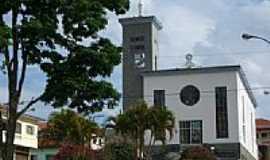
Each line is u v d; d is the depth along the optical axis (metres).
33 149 73.31
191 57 96.44
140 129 61.44
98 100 19.98
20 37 18.97
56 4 18.95
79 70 19.64
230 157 88.75
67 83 19.39
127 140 63.06
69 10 19.05
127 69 103.69
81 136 60.31
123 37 105.56
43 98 19.88
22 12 19.11
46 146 74.88
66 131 60.31
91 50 19.34
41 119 74.62
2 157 19.64
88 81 19.70
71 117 60.22
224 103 90.56
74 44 19.62
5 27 18.05
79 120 59.97
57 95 19.64
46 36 19.03
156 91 93.25
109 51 19.75
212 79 91.31
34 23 18.61
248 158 99.19
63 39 19.48
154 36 105.94
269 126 150.25
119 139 63.62
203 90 91.50
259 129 150.38
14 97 19.67
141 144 61.50
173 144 88.19
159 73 93.25
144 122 61.09
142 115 61.03
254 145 110.94
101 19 19.55
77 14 19.09
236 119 89.69
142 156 63.06
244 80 96.69
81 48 19.47
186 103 91.94
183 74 92.62
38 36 18.92
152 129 61.69
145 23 105.31
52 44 19.45
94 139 63.19
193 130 90.88
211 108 90.75
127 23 105.56
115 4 19.88
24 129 68.38
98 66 19.53
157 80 93.50
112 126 62.38
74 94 19.75
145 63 103.69
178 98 92.25
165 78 93.25
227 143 89.06
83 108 20.08
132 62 103.94
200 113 91.00
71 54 19.56
